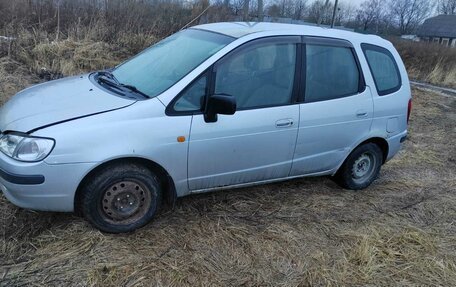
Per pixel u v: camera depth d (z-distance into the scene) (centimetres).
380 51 444
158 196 342
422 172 545
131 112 313
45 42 809
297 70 380
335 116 401
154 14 1058
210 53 353
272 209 399
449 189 496
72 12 934
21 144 294
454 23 5156
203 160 344
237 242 342
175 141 325
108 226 328
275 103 370
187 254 321
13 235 321
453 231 400
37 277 283
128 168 320
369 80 427
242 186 381
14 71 689
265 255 331
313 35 395
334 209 414
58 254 306
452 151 650
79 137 297
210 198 403
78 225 337
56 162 293
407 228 391
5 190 313
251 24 416
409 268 336
